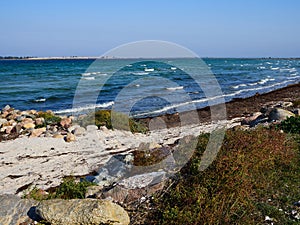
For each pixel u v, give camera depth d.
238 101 25.11
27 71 55.81
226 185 5.37
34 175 8.82
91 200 4.76
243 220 4.70
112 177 7.35
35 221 4.96
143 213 5.25
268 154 6.98
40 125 14.06
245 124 14.80
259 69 73.25
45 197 6.23
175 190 5.57
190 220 4.59
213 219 4.59
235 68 74.19
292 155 7.22
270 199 5.43
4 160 9.98
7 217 5.05
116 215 4.66
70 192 6.38
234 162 6.14
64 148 10.98
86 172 8.88
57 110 20.23
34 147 11.12
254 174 6.24
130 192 5.91
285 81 43.81
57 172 8.97
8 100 24.92
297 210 5.07
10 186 8.12
